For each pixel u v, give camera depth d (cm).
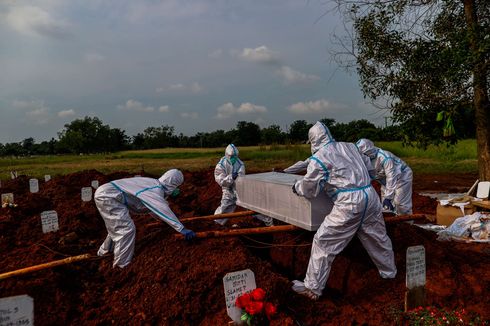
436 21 991
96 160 4144
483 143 916
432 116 930
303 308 427
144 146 8612
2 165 3534
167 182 564
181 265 483
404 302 425
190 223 696
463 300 430
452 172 1930
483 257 557
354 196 439
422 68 920
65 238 661
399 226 593
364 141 707
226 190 807
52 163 3769
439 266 496
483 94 888
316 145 487
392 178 683
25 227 737
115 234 532
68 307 446
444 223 782
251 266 464
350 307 435
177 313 416
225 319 400
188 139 8569
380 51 966
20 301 314
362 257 537
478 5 945
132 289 477
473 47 805
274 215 557
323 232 448
